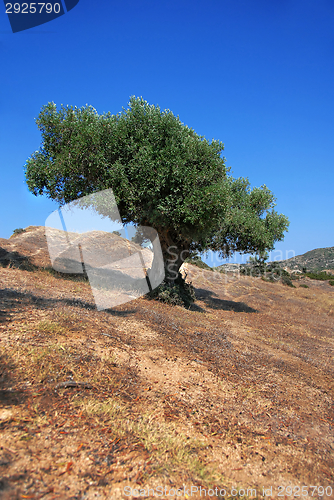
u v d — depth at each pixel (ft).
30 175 32.19
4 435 7.38
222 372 16.40
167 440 9.27
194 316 31.89
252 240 46.55
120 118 32.42
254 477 8.79
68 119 32.17
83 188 32.37
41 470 6.70
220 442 10.07
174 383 13.65
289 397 15.28
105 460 7.61
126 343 16.80
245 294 68.13
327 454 10.90
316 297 76.23
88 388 10.98
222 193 31.76
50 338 14.11
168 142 32.14
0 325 14.16
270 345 26.32
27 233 60.03
